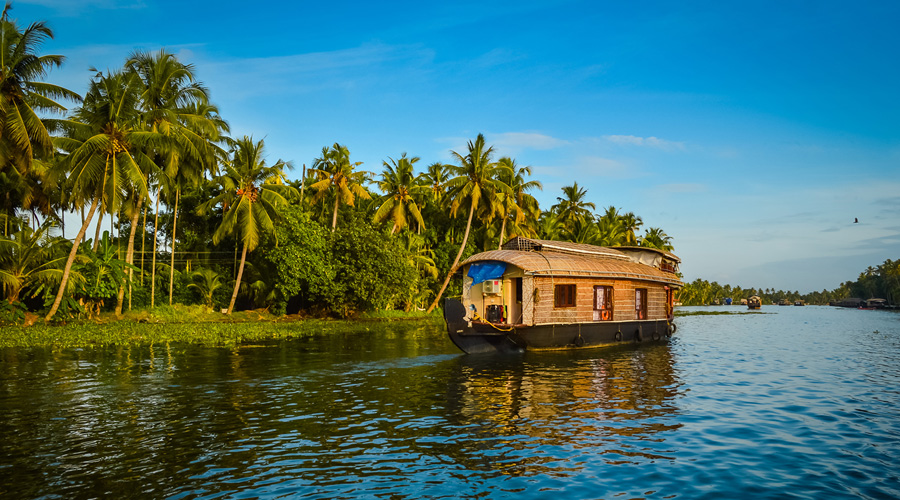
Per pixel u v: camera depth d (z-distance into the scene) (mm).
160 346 24094
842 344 30016
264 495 7605
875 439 10516
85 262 32562
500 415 12094
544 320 22531
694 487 8023
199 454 9297
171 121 33219
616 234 71062
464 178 46719
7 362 19094
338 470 8586
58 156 32500
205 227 45531
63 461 8914
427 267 51656
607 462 9047
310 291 41969
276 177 48906
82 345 23859
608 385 15805
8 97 26562
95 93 32344
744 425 11453
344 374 17203
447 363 19766
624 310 26453
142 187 29906
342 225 49500
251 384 15422
